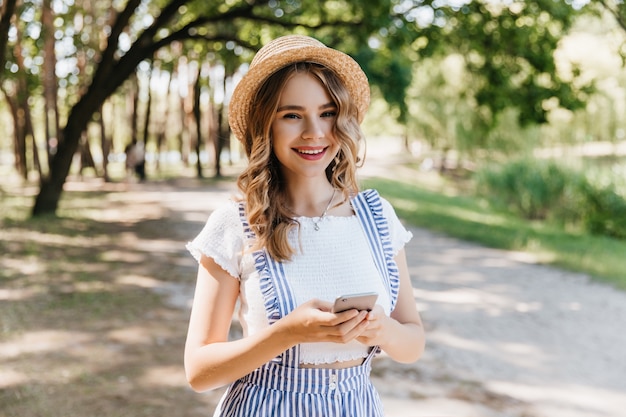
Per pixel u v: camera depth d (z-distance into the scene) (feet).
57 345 19.53
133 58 49.37
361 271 5.84
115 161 140.97
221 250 5.74
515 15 42.86
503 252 40.40
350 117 5.89
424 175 118.42
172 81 115.65
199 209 59.72
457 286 30.37
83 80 74.59
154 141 141.18
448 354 20.20
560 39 46.03
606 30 45.42
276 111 5.71
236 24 67.56
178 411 15.01
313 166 5.83
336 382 5.65
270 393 5.61
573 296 28.66
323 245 5.82
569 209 62.69
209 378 5.39
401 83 78.02
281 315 5.53
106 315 23.18
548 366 19.44
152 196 71.00
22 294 25.94
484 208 73.36
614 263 36.94
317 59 5.81
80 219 50.29
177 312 24.02
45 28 52.13
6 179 92.22
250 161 5.88
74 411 14.67
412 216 57.31
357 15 45.19
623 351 21.02
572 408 16.34
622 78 79.61
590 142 81.92
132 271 31.53
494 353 20.48
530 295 28.73
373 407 5.95
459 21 43.47
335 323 4.79
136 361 18.37
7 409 14.62
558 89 46.03
